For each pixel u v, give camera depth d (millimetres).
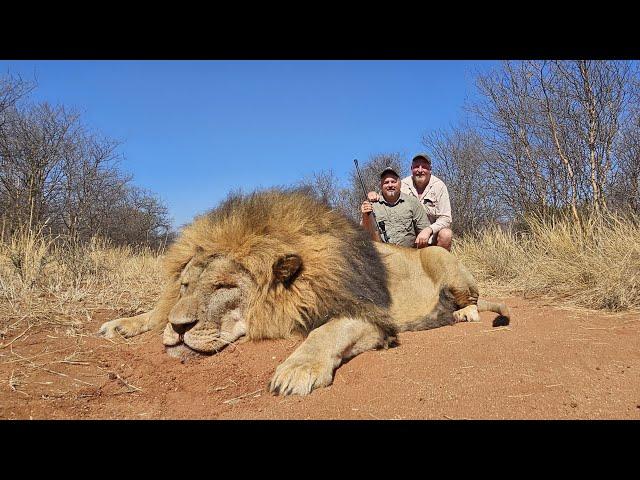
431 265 5723
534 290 7609
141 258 11195
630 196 10398
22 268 7055
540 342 4238
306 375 3391
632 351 4066
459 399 3094
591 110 10875
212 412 3240
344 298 4195
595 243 8109
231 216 4484
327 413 3012
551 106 11742
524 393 3164
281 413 3059
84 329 5188
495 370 3541
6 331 4867
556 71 11578
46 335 4871
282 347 4184
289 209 4633
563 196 11484
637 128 10891
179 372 3912
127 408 3369
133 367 4062
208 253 4328
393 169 7723
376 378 3514
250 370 3850
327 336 3832
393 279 5418
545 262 8211
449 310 5566
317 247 4355
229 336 4234
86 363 4156
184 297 4203
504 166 13477
